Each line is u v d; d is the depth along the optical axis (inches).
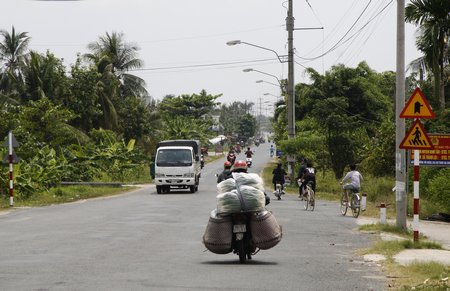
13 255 969.5
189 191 2997.0
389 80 4741.6
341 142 3368.6
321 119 3814.0
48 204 2174.0
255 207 909.8
